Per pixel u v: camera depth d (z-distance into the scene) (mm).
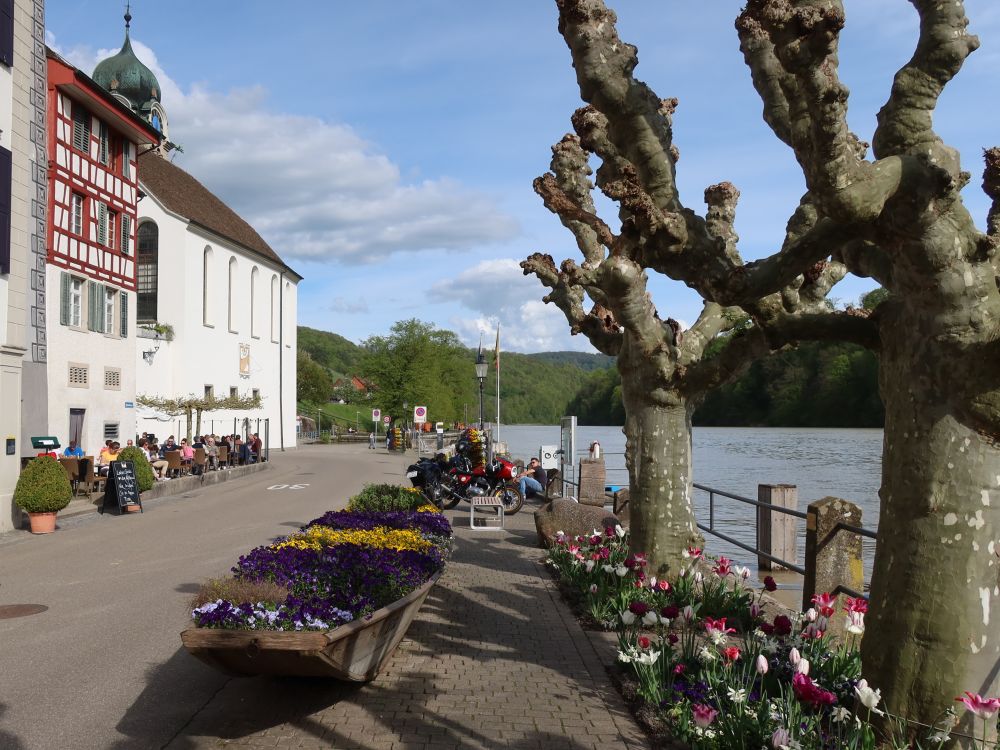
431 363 69875
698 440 61000
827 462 39188
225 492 23750
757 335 7414
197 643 4719
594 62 5895
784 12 3842
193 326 43531
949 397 4156
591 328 8734
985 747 4082
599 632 7473
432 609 8422
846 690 4852
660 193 5996
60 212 24297
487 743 4848
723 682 4996
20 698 5875
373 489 12875
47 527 14992
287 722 5223
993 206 4406
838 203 3988
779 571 11461
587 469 17562
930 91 4102
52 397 23828
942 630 4148
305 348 182875
